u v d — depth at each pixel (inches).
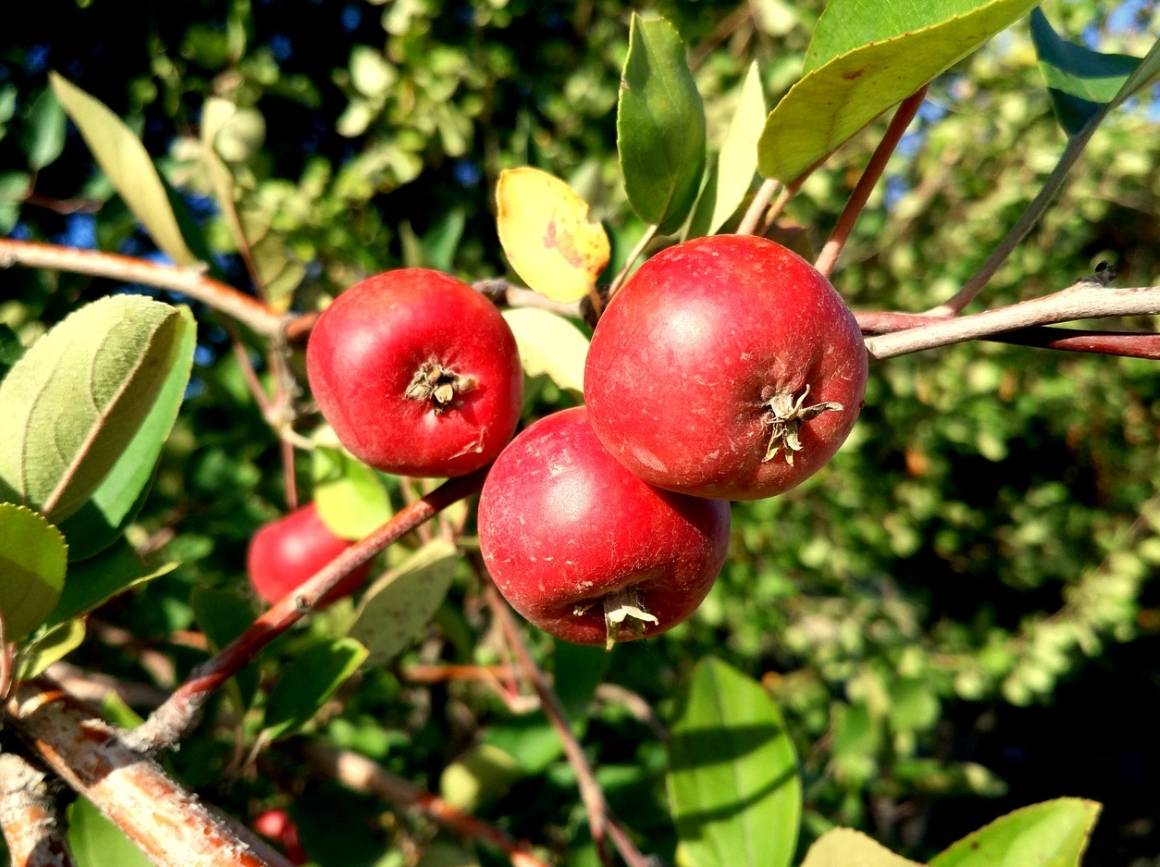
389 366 5.5
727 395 4.4
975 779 15.7
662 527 5.1
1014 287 27.0
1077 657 31.6
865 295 27.0
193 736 10.2
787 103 4.9
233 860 4.4
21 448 5.2
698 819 8.0
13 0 19.1
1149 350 4.7
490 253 23.9
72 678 9.4
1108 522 31.6
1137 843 35.5
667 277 4.6
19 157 14.8
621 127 5.6
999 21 4.2
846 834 6.8
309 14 23.5
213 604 7.8
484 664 15.2
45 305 14.3
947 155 25.1
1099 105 6.4
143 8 20.6
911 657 24.3
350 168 22.6
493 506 5.3
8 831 4.8
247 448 14.2
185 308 6.2
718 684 8.5
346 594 9.7
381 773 9.2
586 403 4.9
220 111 10.3
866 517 27.9
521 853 8.9
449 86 22.9
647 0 23.7
